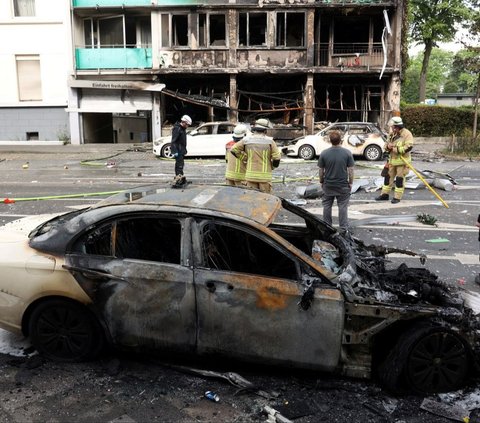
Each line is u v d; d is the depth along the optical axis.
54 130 26.94
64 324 3.92
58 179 14.32
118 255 3.93
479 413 3.44
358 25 28.05
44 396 3.54
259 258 4.19
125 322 3.80
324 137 19.25
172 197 4.13
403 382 3.69
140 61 26.41
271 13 25.95
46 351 4.00
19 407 3.40
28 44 26.19
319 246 4.32
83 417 3.30
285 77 27.61
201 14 26.19
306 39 26.05
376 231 8.29
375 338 3.85
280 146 22.34
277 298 3.57
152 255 4.09
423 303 3.72
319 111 28.39
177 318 3.72
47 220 4.84
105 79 26.80
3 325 3.99
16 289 3.88
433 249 7.34
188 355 3.81
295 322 3.58
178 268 3.72
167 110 27.98
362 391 3.67
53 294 3.85
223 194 4.29
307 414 3.38
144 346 3.84
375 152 19.12
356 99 28.06
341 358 3.67
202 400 3.53
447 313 3.58
